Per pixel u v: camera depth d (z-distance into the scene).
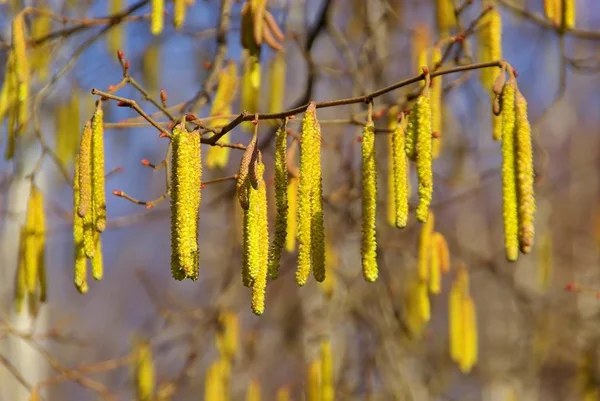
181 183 3.30
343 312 8.23
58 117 6.33
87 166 3.66
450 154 9.75
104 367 6.83
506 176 3.18
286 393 8.02
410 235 9.19
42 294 4.96
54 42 5.94
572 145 17.38
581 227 16.81
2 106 5.41
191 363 7.51
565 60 6.72
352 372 9.63
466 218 14.45
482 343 14.02
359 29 8.92
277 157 3.46
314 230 3.35
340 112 9.08
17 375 6.14
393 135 3.45
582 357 9.62
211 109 5.46
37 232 4.94
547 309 10.37
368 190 3.40
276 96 6.21
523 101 3.21
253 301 3.38
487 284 15.02
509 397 10.62
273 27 5.46
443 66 5.64
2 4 7.12
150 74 7.62
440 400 10.55
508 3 6.36
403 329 7.64
